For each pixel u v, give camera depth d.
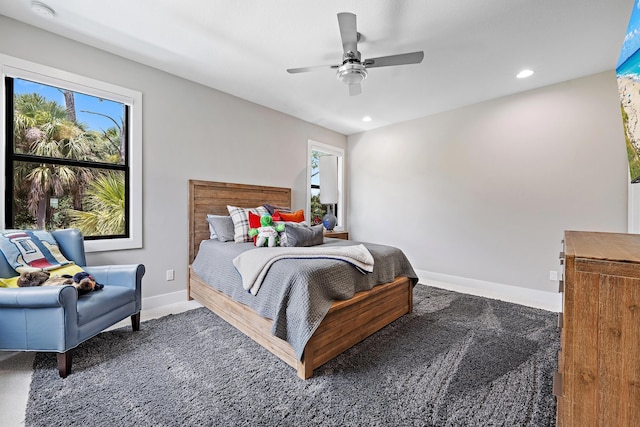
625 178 2.69
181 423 1.30
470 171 3.70
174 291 2.96
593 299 0.72
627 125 0.98
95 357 1.85
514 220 3.35
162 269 2.88
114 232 2.64
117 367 1.74
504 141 3.41
